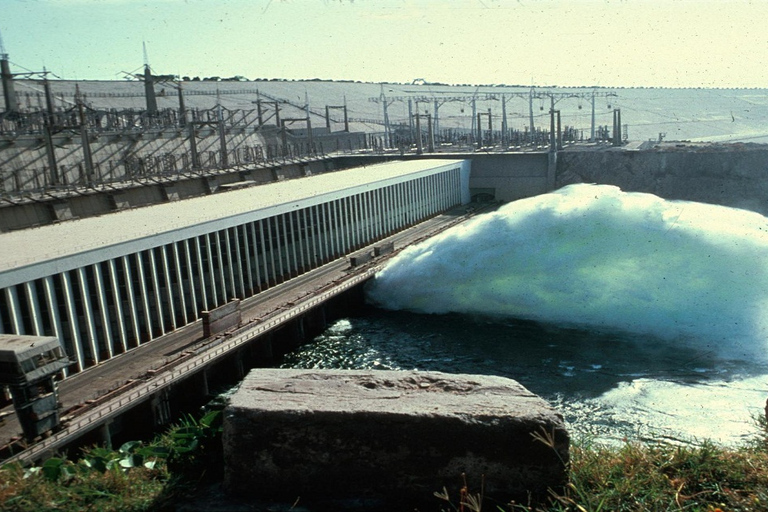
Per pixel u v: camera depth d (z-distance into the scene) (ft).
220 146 406.21
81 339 144.87
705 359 154.51
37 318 135.33
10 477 47.88
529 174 414.82
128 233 165.07
